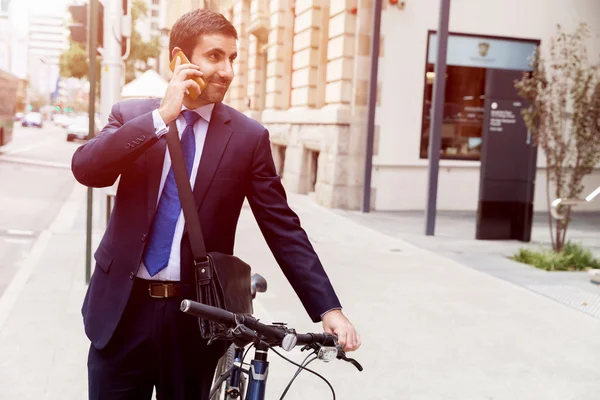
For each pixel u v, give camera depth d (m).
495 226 10.57
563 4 14.71
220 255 2.13
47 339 4.98
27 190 15.29
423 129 14.16
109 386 2.24
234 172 2.21
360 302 6.42
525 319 6.02
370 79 13.14
